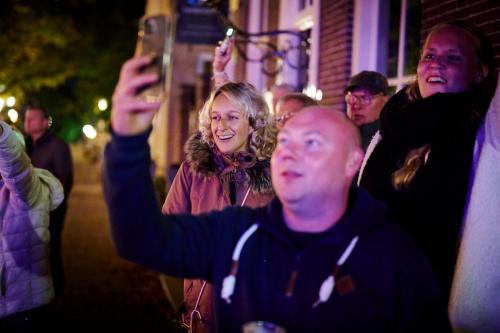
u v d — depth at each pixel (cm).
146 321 545
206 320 274
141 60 163
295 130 173
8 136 288
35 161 555
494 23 332
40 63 1647
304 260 175
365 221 174
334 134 172
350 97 393
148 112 164
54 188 339
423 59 233
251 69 887
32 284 321
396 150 226
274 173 175
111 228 171
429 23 398
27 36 1521
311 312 171
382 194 224
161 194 1102
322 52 603
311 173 170
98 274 713
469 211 196
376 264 172
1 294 312
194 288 286
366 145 387
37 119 554
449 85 224
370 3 523
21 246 316
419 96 239
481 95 212
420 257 176
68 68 1809
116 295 627
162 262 179
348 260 172
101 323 539
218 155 292
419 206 210
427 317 172
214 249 189
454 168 206
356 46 529
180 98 1597
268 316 175
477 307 190
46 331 339
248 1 945
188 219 191
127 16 2548
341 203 178
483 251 190
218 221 193
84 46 2106
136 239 170
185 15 1084
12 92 1600
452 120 211
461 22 229
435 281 176
